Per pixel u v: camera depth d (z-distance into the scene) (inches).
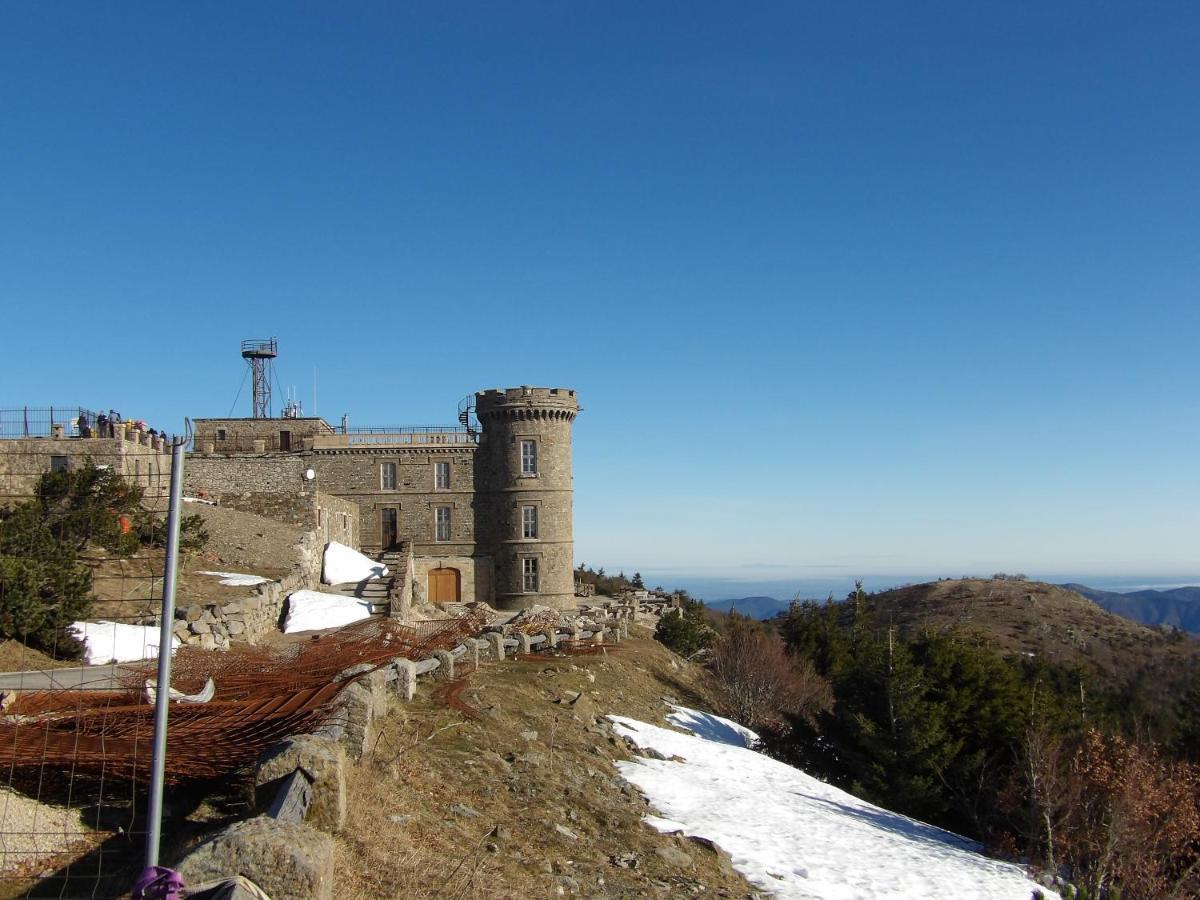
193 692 644.7
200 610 1123.9
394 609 1550.2
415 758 627.5
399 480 2522.1
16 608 879.1
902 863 777.6
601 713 1063.0
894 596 5128.0
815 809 931.3
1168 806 1032.2
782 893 629.3
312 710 557.9
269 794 437.1
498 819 578.9
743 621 2620.6
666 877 580.4
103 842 441.7
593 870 548.7
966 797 1215.6
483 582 2493.8
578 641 1605.6
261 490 2086.6
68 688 636.7
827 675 2222.0
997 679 1363.2
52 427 1652.3
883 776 1264.8
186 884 302.4
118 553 1277.1
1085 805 1024.2
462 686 891.4
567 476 2534.5
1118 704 2075.5
